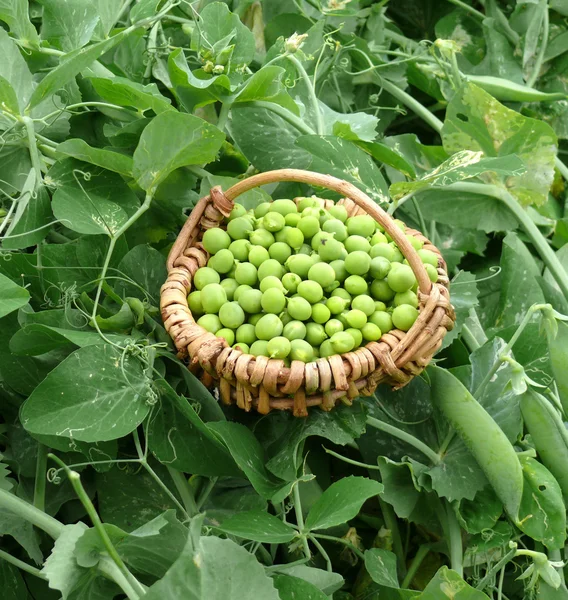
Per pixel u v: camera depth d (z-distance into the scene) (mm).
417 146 705
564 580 585
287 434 566
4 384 571
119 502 572
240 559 487
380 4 743
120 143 605
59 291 574
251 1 697
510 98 726
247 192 604
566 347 558
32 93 591
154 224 611
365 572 595
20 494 557
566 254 688
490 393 591
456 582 527
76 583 497
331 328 539
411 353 535
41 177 575
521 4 765
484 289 697
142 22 579
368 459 599
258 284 558
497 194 668
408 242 540
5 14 599
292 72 662
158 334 569
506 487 559
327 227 563
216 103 656
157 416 556
